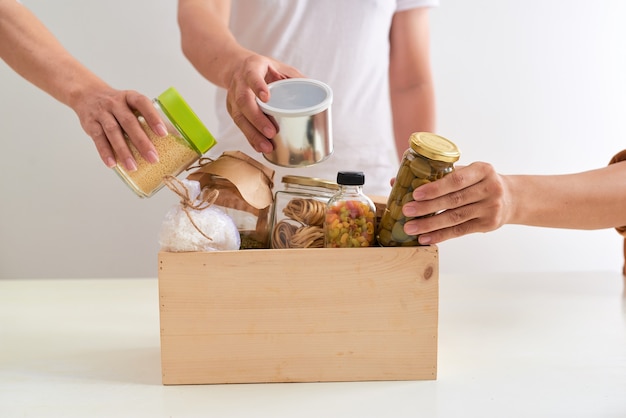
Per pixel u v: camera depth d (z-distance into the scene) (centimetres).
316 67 155
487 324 114
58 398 85
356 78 158
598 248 236
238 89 98
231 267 89
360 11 153
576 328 112
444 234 92
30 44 117
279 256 89
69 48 212
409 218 91
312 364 91
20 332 110
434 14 219
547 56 224
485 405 83
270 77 105
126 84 216
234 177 94
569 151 230
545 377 92
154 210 223
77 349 103
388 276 90
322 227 96
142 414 81
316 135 95
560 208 100
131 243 225
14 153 217
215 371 91
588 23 224
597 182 102
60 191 221
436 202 89
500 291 133
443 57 222
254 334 90
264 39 154
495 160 229
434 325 91
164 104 95
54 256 224
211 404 84
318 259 89
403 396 86
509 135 228
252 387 90
